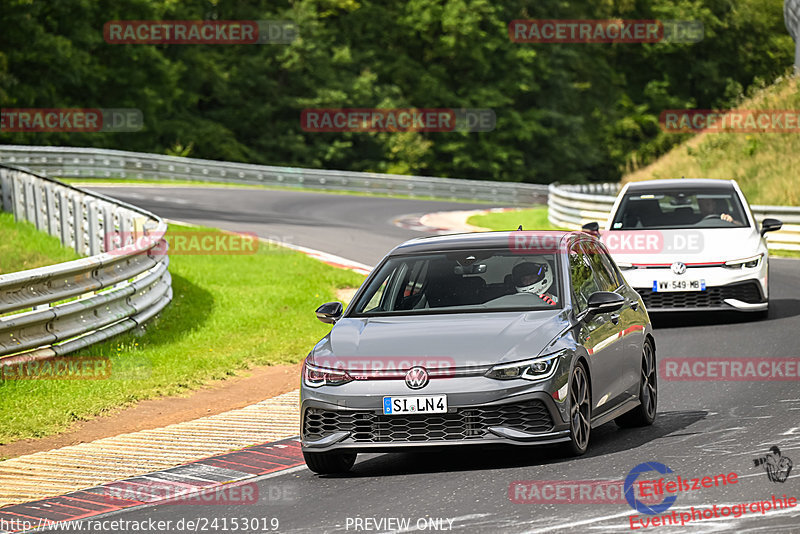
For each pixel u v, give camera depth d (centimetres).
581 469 2691
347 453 2833
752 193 11619
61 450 3338
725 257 5272
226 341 5212
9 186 9094
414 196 18775
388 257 3269
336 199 15438
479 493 2505
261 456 3153
